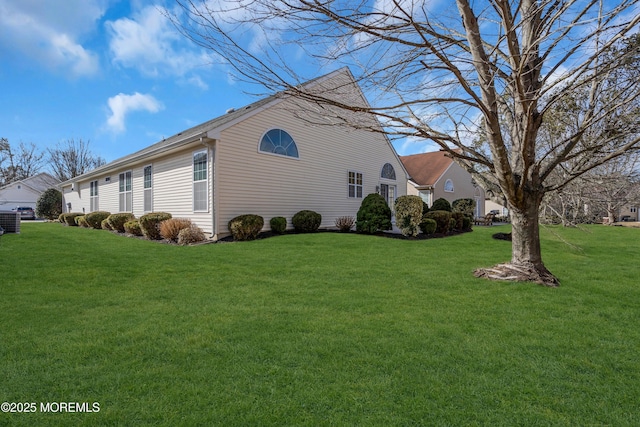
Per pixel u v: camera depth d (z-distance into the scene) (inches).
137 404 82.9
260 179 451.5
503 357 109.7
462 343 119.9
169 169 487.5
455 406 83.7
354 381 94.0
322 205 550.3
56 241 388.5
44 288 189.2
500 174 194.5
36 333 125.8
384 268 250.2
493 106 178.9
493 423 77.6
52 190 1041.5
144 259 279.6
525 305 164.7
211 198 403.5
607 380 96.7
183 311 153.6
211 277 221.0
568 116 224.2
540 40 133.6
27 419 77.0
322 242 380.2
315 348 114.5
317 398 85.9
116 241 403.9
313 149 533.3
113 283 203.8
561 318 147.4
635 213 1182.3
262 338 122.8
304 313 151.3
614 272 245.1
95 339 120.8
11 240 386.3
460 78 138.6
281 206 481.7
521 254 220.4
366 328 133.3
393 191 721.6
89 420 76.9
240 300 171.3
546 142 272.7
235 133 420.5
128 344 116.8
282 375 96.8
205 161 418.3
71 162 1669.5
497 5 136.8
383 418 78.7
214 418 77.9
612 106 168.7
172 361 105.0
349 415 79.7
